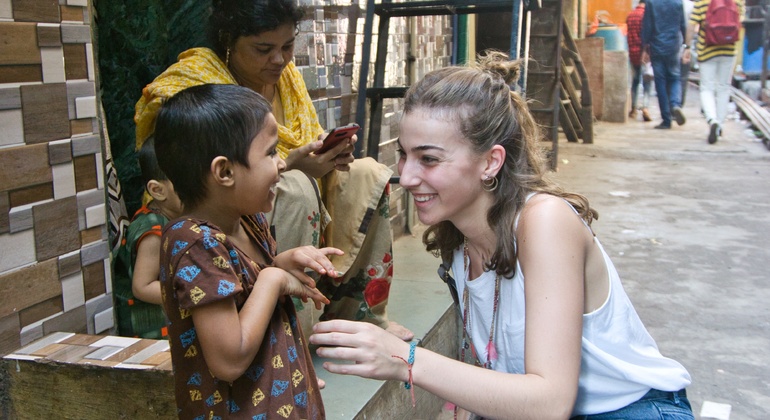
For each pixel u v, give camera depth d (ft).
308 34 12.19
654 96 50.47
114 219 9.08
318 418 6.05
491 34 26.86
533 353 5.08
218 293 4.94
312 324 8.94
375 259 9.55
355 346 4.98
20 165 6.83
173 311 5.25
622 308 5.65
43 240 7.09
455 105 5.32
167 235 5.23
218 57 9.18
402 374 5.05
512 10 15.03
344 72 13.82
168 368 6.29
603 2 42.91
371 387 8.80
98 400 6.50
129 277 9.06
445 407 11.48
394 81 16.34
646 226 19.88
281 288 5.45
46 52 7.02
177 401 5.43
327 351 4.99
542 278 5.18
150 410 6.39
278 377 5.41
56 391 6.62
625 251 17.81
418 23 17.44
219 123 5.18
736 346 12.80
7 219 6.73
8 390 6.75
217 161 5.19
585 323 5.49
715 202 22.43
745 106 36.81
